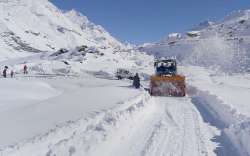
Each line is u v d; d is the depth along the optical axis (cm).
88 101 1808
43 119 1233
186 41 14562
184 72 7125
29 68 6994
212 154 1041
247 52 11431
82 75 6612
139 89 2959
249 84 5753
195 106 2173
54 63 7269
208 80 6281
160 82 2931
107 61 8050
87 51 8569
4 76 4897
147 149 1076
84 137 1017
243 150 1058
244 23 16125
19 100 2322
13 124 1123
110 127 1177
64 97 1984
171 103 2344
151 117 1684
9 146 823
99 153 962
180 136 1268
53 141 945
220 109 1897
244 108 1953
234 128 1297
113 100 1903
